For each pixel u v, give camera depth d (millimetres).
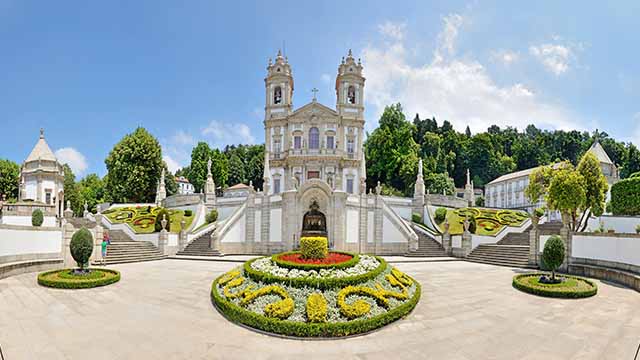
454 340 10180
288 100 58125
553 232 25453
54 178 53219
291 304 11375
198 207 42500
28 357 8531
